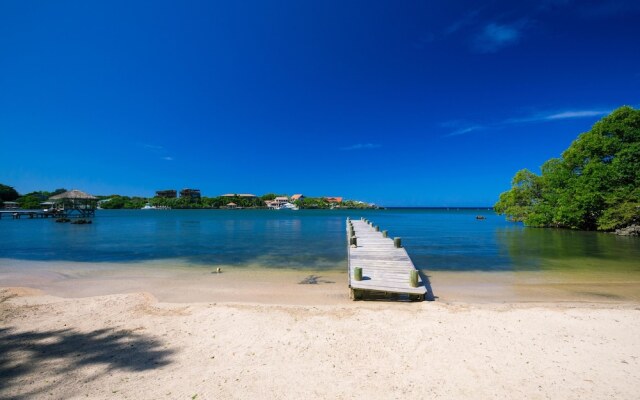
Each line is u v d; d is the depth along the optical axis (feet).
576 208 114.21
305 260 65.26
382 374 19.76
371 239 71.15
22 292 39.93
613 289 41.01
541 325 27.14
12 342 24.75
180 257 68.95
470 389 18.04
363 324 27.73
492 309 31.63
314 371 20.20
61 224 175.11
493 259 63.41
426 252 72.43
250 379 19.27
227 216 297.33
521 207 153.07
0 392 17.87
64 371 20.27
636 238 96.12
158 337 25.58
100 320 29.48
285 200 655.35
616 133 108.78
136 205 567.59
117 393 17.81
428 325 27.22
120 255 71.61
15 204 355.56
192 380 19.20
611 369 20.11
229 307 32.71
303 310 31.73
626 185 105.50
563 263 59.11
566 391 17.79
